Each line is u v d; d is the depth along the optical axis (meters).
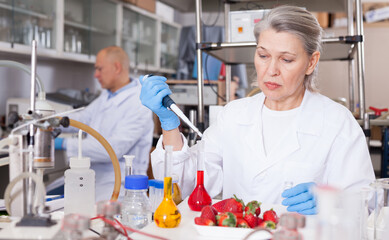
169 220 1.01
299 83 1.46
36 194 0.91
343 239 0.72
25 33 3.37
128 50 4.79
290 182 1.46
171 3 3.20
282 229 0.71
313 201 1.16
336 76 5.96
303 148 1.52
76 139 2.68
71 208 1.06
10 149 0.96
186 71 5.20
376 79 5.91
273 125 1.58
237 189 1.60
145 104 1.29
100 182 2.66
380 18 5.84
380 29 5.85
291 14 1.38
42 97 1.17
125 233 0.92
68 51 3.83
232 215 0.99
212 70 4.62
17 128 0.99
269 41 1.40
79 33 3.97
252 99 1.67
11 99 3.49
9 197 0.92
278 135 1.55
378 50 5.88
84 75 4.63
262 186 1.54
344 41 2.06
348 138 1.51
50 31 3.62
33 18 3.43
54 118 1.02
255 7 2.62
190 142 2.00
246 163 1.57
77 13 3.91
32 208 0.90
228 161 1.62
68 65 4.37
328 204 0.65
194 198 1.18
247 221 1.00
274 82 1.43
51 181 3.04
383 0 5.81
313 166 1.50
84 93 4.02
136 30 4.92
